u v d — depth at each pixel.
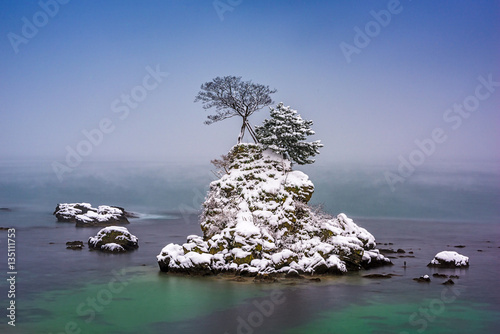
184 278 43.75
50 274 45.75
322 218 52.53
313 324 32.62
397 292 39.81
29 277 44.69
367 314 34.56
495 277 44.94
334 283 42.22
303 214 51.44
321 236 49.53
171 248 46.91
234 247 45.50
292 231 49.62
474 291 40.25
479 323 33.12
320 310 35.28
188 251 46.38
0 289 40.84
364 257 48.22
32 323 32.75
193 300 37.38
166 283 42.06
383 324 32.75
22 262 51.03
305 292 39.38
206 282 42.28
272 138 53.34
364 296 38.59
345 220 53.19
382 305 36.50
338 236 48.41
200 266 44.19
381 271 47.19
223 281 42.56
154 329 31.77
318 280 42.62
